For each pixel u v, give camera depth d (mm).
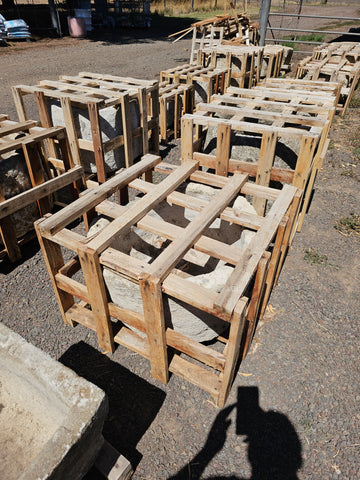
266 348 2631
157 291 1818
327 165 5453
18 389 2018
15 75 9781
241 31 10383
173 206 3104
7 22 14672
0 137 3602
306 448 2061
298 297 3080
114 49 14172
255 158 3553
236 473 1953
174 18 24188
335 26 21453
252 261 1939
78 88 4469
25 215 3506
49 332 2740
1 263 3465
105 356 2574
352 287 3213
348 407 2262
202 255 3072
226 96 3850
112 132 4566
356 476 1941
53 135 3621
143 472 1954
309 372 2465
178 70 6773
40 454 1406
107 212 2389
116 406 2264
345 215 4262
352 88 8117
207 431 2139
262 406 2268
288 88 4297
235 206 2643
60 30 16859
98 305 2256
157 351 2168
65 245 2082
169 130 6203
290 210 2643
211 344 2676
